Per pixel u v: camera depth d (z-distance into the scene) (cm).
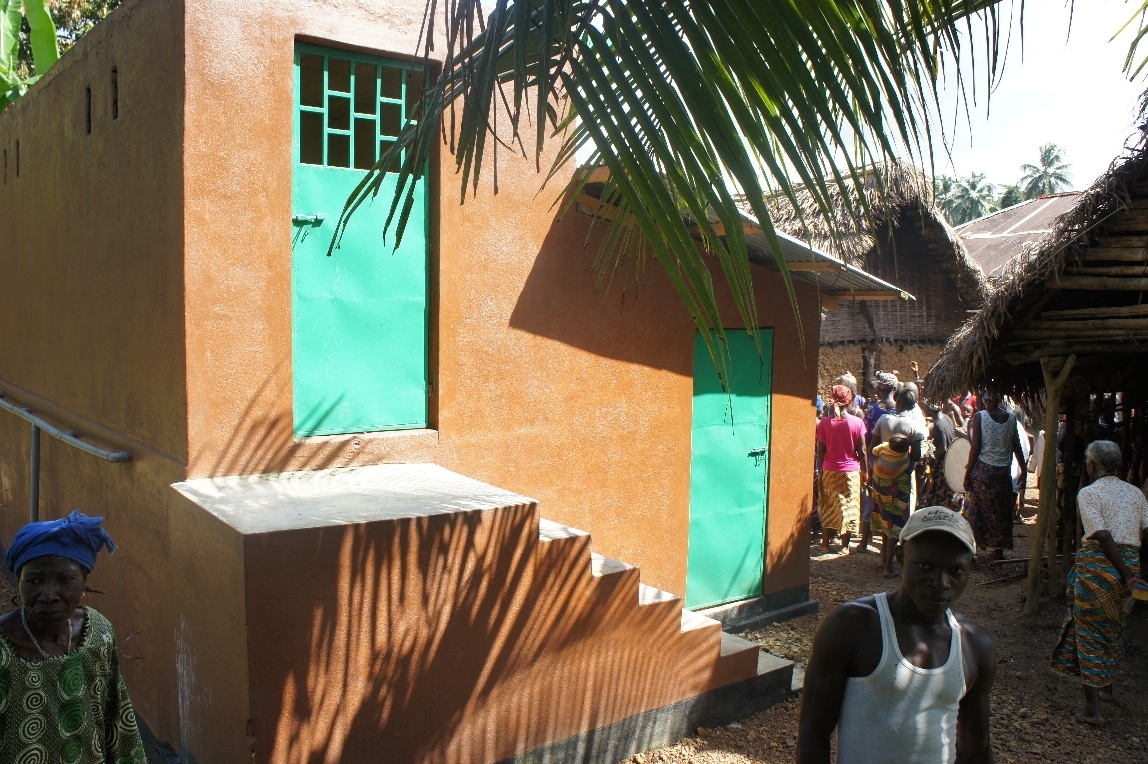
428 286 568
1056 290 735
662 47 212
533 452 614
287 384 508
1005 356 791
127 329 555
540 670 479
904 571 271
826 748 270
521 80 213
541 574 474
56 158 686
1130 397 901
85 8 1530
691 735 552
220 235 482
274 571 391
